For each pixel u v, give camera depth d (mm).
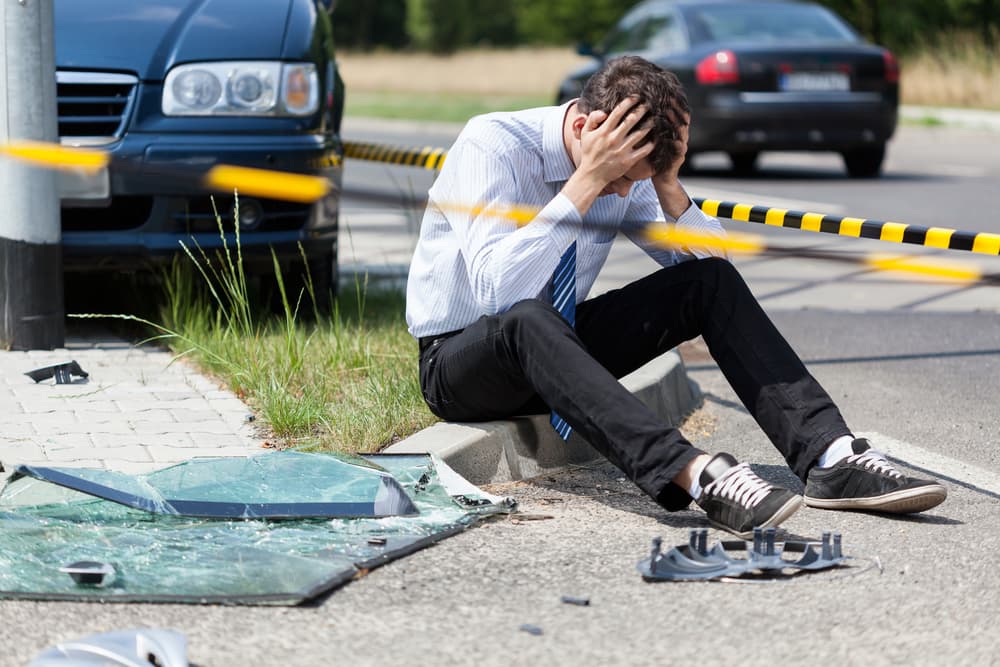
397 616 6793
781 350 8703
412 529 8008
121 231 13008
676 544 7977
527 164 8891
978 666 6293
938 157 37188
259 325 12680
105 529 7883
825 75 29250
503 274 8508
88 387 11305
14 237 12531
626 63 8523
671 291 8977
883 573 7500
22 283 12594
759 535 7551
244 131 13148
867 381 12820
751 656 6363
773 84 29078
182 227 13062
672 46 30484
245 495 8305
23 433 9867
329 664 6223
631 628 6684
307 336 12688
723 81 29078
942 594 7195
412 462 8859
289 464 8664
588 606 6969
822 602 7051
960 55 59000
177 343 12680
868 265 8992
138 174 12766
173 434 9945
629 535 8141
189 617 6727
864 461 8477
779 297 17422
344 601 6973
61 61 12781
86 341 13273
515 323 8398
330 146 13797
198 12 13508
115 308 14625
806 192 27734
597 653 6379
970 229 22141
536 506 8727
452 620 6754
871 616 6871
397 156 15344
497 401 9133
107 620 6680
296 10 14016
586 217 9180
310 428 10047
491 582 7289
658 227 9445
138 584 7043
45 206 12547
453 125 52188
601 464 9797
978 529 8336
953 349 14258
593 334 9180
